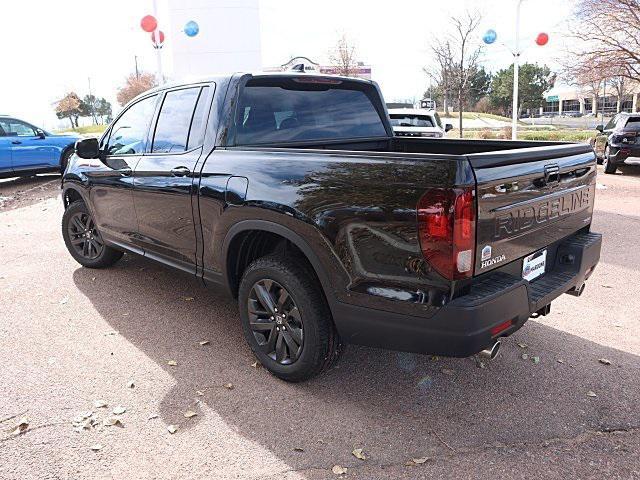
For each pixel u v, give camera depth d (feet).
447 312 8.10
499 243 8.62
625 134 40.68
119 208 14.88
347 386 10.75
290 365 10.52
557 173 9.95
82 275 17.58
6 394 10.43
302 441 9.05
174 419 9.67
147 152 13.88
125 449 8.86
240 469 8.39
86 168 16.26
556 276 10.59
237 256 11.47
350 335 9.39
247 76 11.94
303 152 9.80
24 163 41.39
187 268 12.83
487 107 223.71
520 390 10.55
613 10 53.57
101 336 13.02
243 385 10.78
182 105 12.96
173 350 12.30
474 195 7.88
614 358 11.82
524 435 9.15
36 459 8.60
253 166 10.52
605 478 8.11
